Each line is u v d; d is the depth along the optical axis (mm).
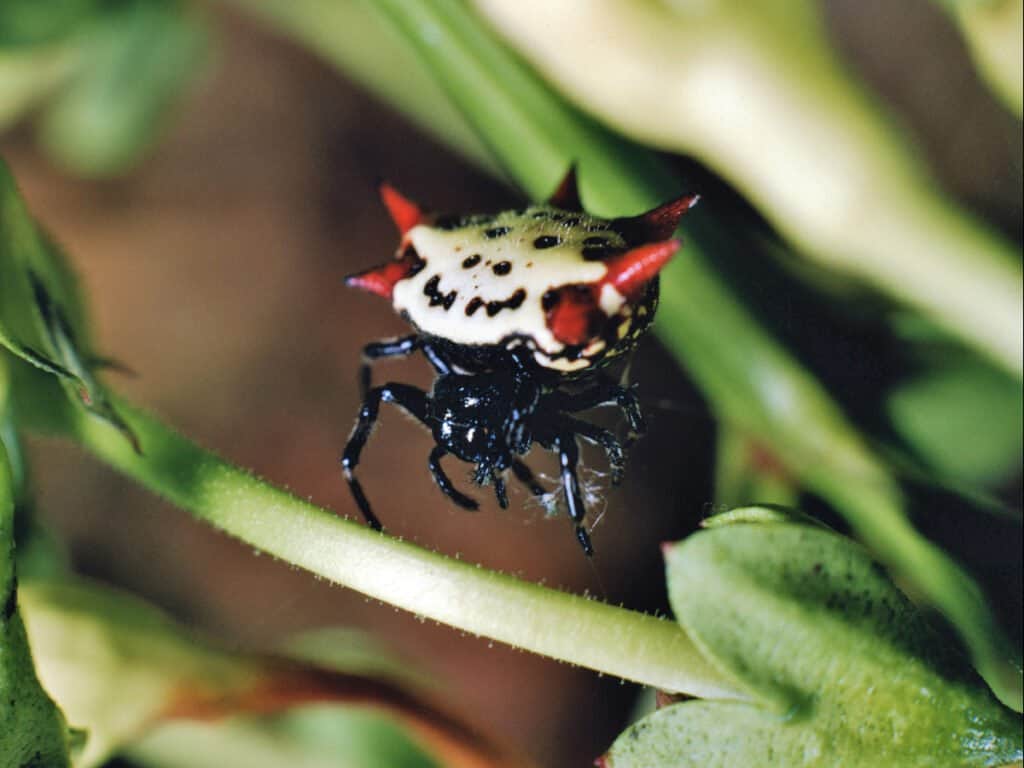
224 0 200
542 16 76
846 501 78
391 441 168
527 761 76
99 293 192
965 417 81
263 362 184
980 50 73
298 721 92
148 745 93
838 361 82
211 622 161
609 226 65
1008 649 71
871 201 78
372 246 190
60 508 170
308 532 63
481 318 63
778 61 76
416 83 109
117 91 127
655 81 77
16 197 68
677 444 135
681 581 59
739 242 85
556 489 71
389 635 156
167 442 65
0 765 60
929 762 59
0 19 94
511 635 61
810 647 58
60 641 71
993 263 78
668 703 61
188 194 198
